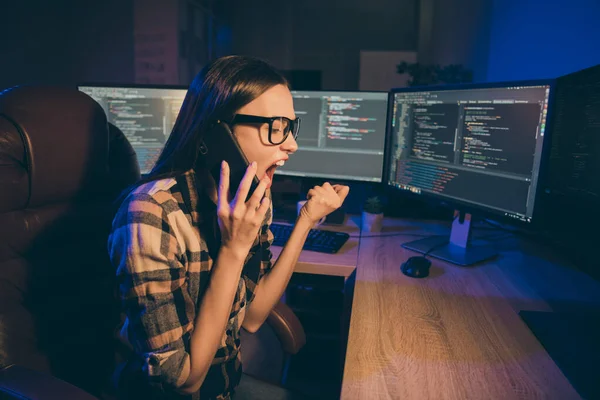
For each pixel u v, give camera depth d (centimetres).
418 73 267
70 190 94
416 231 167
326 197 110
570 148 103
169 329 72
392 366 79
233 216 71
